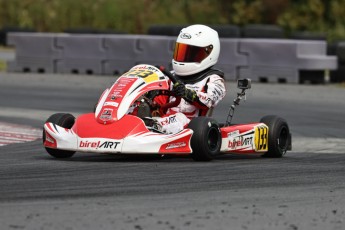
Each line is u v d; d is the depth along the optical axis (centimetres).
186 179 2530
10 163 2880
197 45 3120
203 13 12925
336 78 6788
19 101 5375
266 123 3222
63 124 3028
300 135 3991
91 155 3127
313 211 2088
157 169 2730
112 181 2466
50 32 12888
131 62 7244
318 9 12231
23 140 3656
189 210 2066
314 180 2566
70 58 7619
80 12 12838
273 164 2945
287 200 2219
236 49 6762
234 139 3053
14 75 7356
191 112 3100
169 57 7025
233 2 12862
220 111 4900
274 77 6631
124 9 12769
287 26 12269
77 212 2016
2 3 13025
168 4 13038
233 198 2230
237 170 2753
